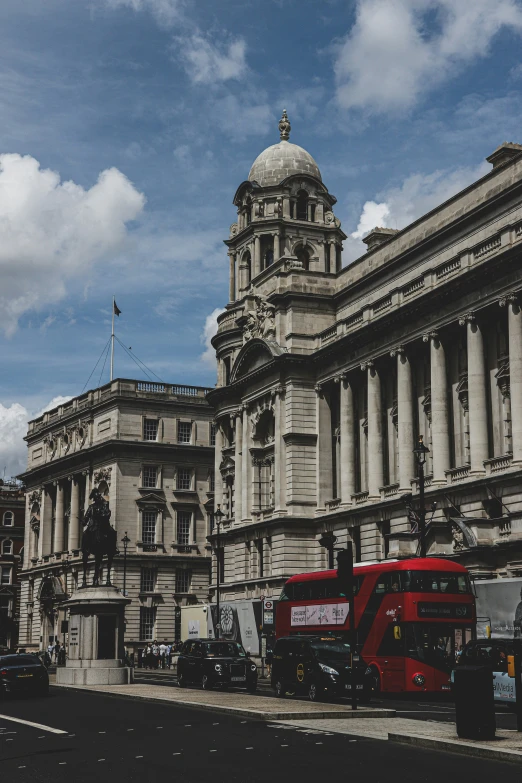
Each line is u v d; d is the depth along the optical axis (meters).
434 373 70.62
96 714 37.62
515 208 68.81
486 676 26.27
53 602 130.38
